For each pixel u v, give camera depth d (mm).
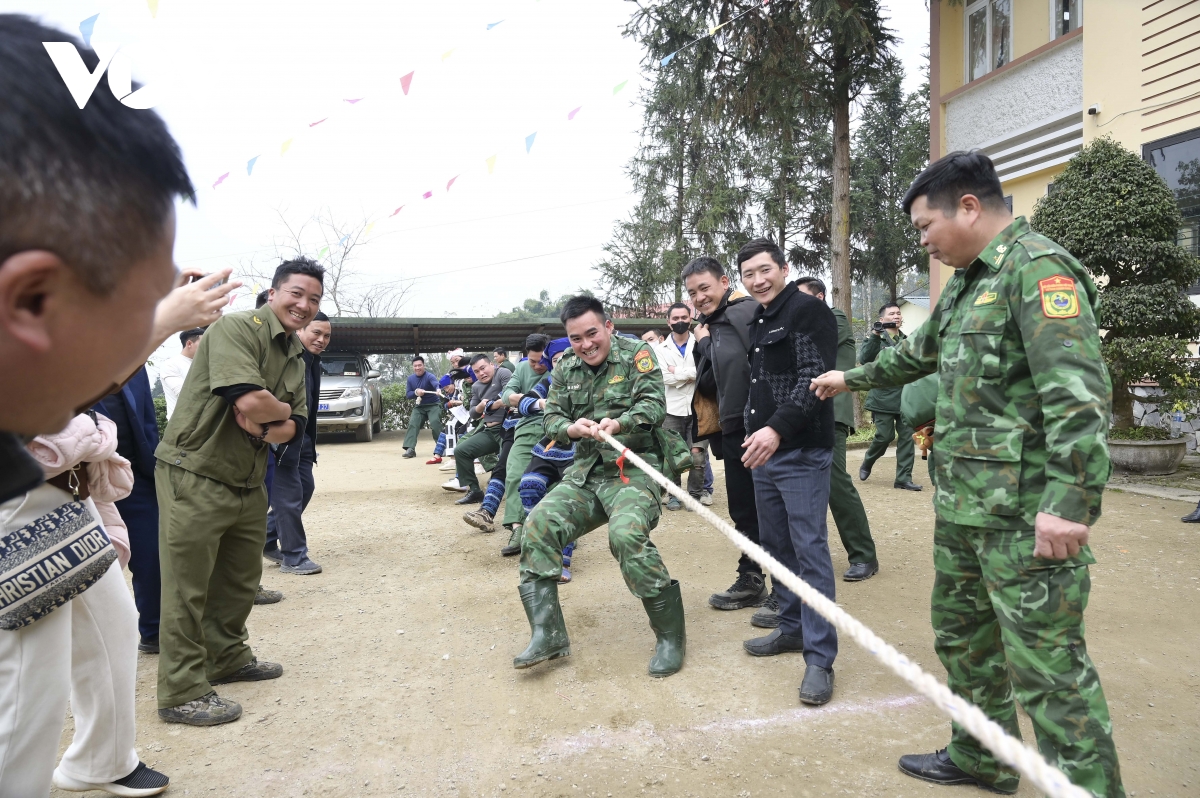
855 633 1064
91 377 650
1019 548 2037
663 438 3797
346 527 6926
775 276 3471
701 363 4660
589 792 2508
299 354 3557
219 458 3086
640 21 11633
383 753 2830
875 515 6488
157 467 3125
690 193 20797
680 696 3211
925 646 3650
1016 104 10680
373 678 3547
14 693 1865
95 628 2400
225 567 3383
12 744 1859
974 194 2184
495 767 2699
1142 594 4250
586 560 5578
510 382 6383
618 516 3502
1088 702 1959
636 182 22609
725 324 4297
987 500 2086
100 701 2434
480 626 4211
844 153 12734
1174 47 8250
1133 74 8711
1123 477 7289
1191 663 3348
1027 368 2057
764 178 21172
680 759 2697
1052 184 7980
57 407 663
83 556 1960
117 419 3611
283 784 2623
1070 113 9742
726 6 11273
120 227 593
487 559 5660
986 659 2395
